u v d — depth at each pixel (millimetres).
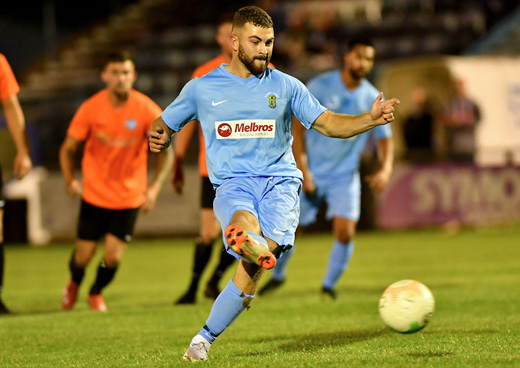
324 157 24656
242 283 13320
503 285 26734
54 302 26875
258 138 13977
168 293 28547
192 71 80625
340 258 24531
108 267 23562
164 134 14242
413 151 52312
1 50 87562
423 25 77188
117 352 15648
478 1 77875
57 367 14023
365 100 24891
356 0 79625
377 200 51969
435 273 31531
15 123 21672
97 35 89000
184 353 14797
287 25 75438
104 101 23203
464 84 54969
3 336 18469
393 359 13258
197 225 51875
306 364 12977
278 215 13734
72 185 24344
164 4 90500
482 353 13641
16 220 52969
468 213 52375
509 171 53688
